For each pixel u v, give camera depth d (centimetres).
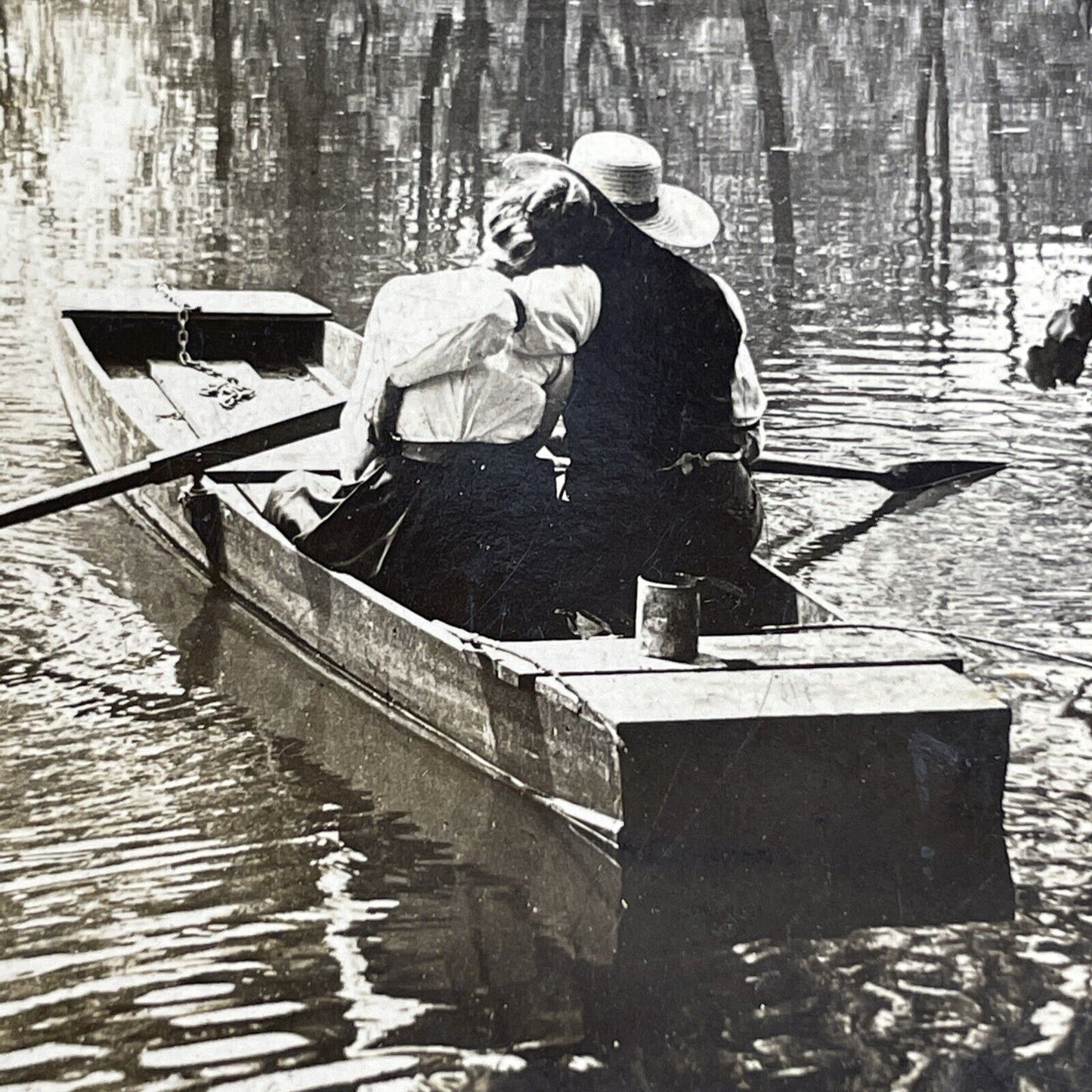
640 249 361
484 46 1449
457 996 258
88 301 621
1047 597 438
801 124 1193
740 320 375
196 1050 242
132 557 463
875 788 298
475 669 331
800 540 480
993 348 692
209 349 623
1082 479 534
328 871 296
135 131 1145
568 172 362
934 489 519
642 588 328
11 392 599
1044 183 1040
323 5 1642
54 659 394
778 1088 235
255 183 988
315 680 386
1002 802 312
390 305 361
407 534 375
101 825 312
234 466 475
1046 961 269
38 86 1304
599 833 299
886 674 317
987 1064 240
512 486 371
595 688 307
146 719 362
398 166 1044
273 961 267
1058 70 1386
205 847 305
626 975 264
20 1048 241
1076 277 815
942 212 962
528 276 359
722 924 280
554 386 364
